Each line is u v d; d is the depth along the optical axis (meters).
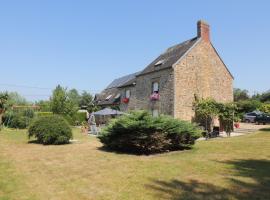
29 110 35.78
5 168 9.52
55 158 11.43
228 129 22.30
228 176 7.97
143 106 28.00
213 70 25.88
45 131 16.45
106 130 13.62
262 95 55.59
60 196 6.45
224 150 13.22
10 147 15.18
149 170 8.89
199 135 13.88
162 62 26.33
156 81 26.12
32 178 8.12
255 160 10.50
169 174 8.34
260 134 20.86
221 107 22.77
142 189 6.86
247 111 42.19
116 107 35.16
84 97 71.50
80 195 6.50
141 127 12.11
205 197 6.15
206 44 25.67
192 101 24.22
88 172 8.79
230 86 26.92
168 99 24.12
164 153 12.56
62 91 38.72
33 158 11.48
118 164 9.95
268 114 36.09
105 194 6.54
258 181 7.38
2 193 6.68
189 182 7.41
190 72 24.38
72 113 39.00
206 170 8.82
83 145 15.92
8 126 33.75
